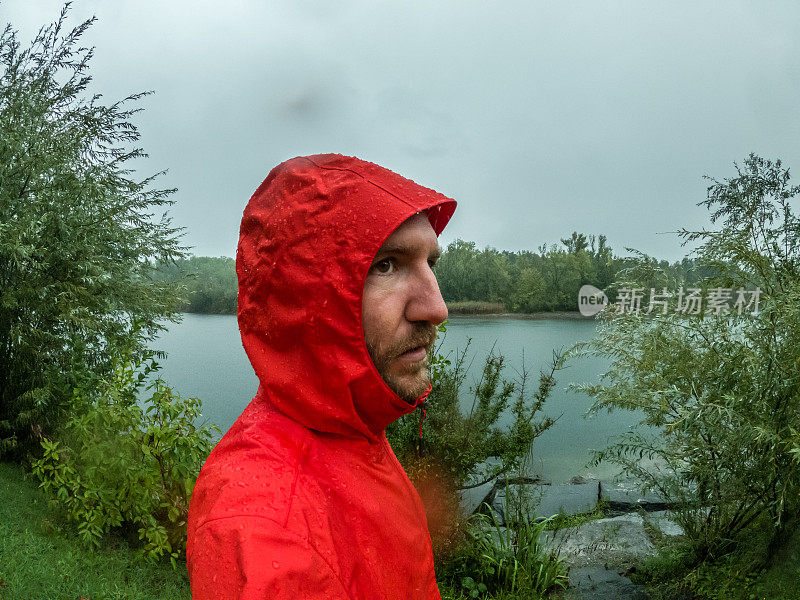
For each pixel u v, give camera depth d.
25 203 6.62
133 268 8.02
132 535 4.97
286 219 0.62
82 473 4.64
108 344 6.81
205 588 0.44
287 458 0.56
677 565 4.30
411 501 0.72
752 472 3.65
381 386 0.59
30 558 4.03
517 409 5.23
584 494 6.72
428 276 0.62
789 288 3.80
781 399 3.61
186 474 4.46
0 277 6.58
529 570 4.61
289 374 0.61
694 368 4.06
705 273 4.43
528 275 49.19
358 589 0.55
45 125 7.27
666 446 4.31
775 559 3.70
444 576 4.71
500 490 6.27
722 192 4.20
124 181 7.77
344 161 0.66
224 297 36.19
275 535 0.47
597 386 4.53
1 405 6.53
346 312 0.58
